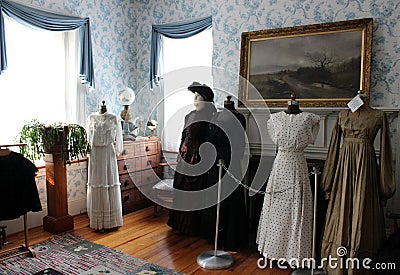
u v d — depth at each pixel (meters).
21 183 2.59
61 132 3.13
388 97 2.83
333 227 2.39
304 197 2.46
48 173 3.21
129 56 4.46
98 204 3.21
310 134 2.43
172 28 4.11
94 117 3.20
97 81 4.04
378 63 2.86
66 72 3.74
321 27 3.02
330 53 2.99
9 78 3.24
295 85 3.16
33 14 3.24
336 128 2.44
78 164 3.81
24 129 3.08
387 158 2.30
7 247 2.87
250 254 2.83
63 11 3.60
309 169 2.77
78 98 3.82
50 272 2.45
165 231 3.31
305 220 2.46
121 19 4.32
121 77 4.36
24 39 3.34
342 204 2.33
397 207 2.76
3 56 3.01
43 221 3.29
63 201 3.26
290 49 3.18
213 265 2.54
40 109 3.51
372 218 2.28
